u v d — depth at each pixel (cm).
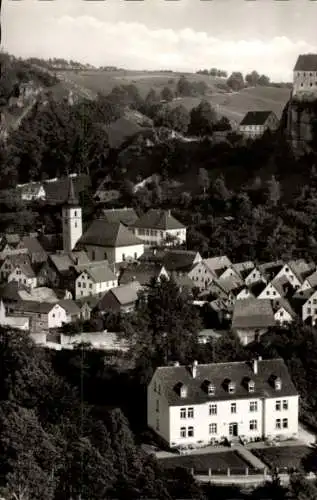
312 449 12156
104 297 17425
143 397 13388
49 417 11144
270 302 16888
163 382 12344
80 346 15050
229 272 19062
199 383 12475
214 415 12312
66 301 17238
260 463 11588
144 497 9125
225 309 17162
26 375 12081
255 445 12306
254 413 12512
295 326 15662
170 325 15500
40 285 19500
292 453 11969
